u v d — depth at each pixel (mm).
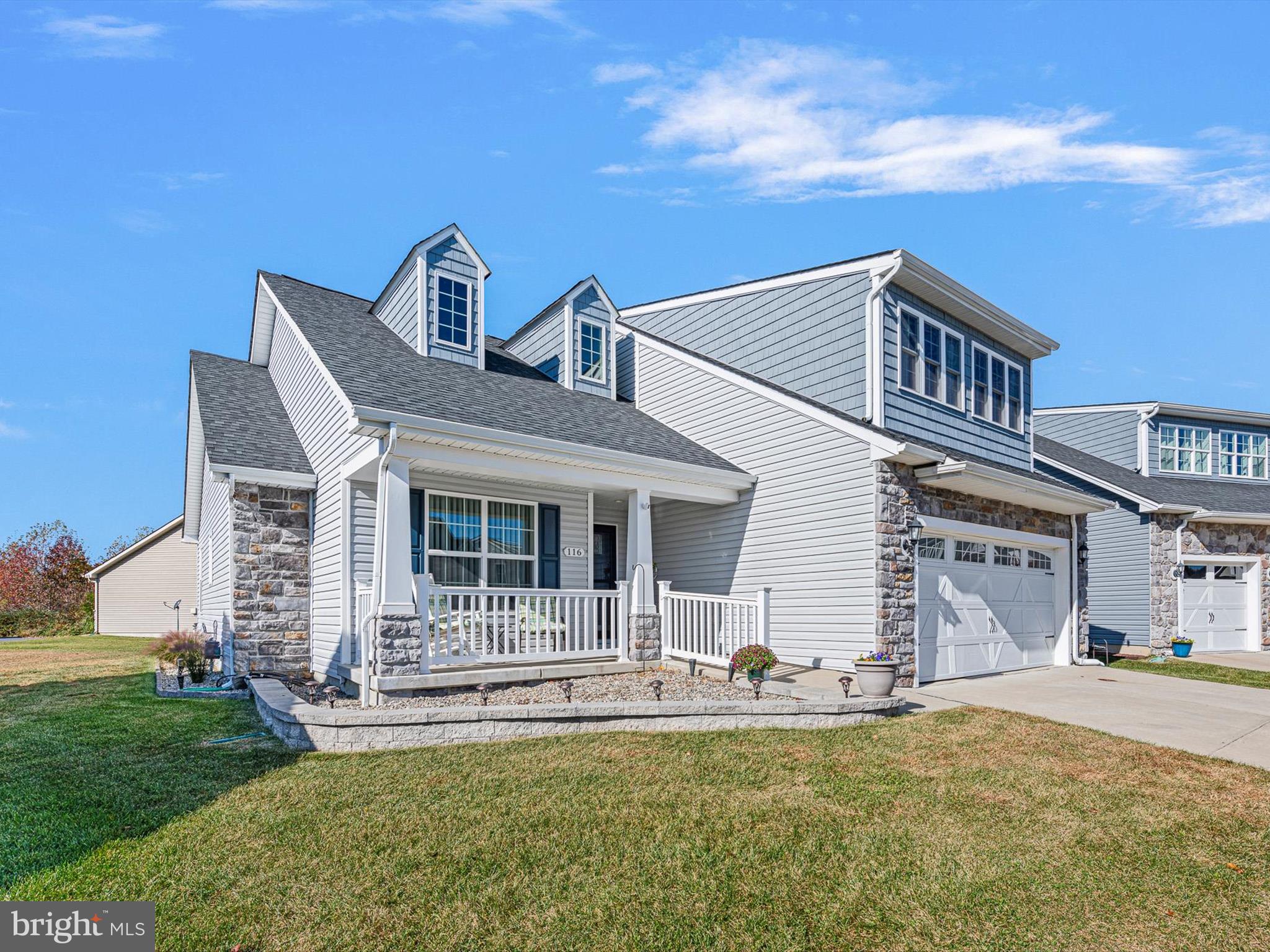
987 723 8766
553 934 4164
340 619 10812
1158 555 19031
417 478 11703
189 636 13133
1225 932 4328
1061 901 4648
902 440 11203
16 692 11375
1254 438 23875
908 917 4445
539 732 7824
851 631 11586
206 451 12125
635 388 16609
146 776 6500
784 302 14352
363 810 5719
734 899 4594
